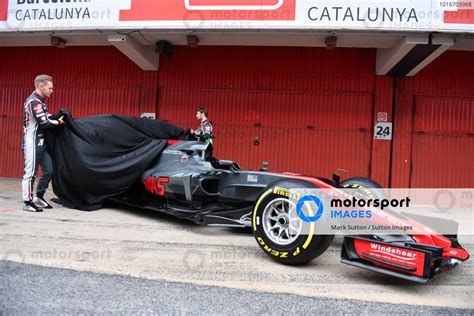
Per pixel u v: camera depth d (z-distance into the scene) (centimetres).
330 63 821
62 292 252
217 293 259
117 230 422
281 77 837
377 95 805
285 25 626
